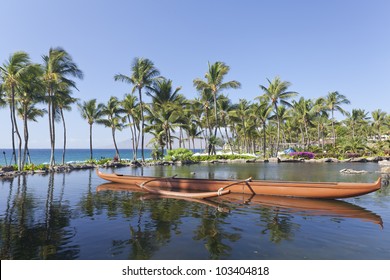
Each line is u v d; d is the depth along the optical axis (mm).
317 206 9656
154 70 36188
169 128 41062
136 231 6762
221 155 42094
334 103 52688
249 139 70188
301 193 11188
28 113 28594
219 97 46031
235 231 6719
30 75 22297
